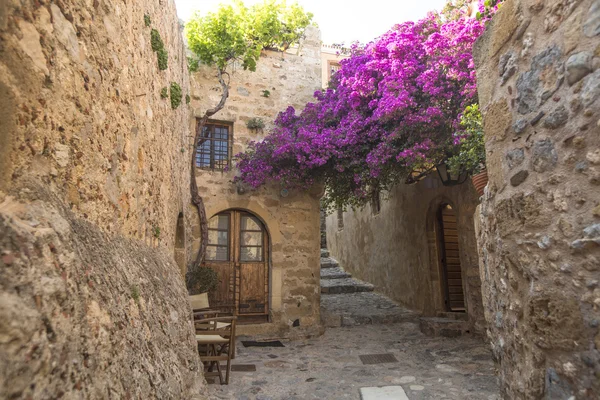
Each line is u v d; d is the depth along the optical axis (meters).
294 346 6.64
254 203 7.66
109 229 2.34
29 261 1.19
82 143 1.94
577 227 1.68
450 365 5.25
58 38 1.71
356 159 7.01
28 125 1.45
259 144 7.44
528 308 2.02
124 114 2.69
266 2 7.84
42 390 1.10
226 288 7.38
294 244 7.79
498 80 2.32
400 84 6.11
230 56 7.61
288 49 8.74
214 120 7.75
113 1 2.49
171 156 4.87
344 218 14.30
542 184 1.91
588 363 1.62
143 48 3.36
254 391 4.42
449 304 8.35
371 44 7.32
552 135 1.83
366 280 12.10
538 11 1.93
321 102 8.08
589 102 1.60
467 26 5.07
